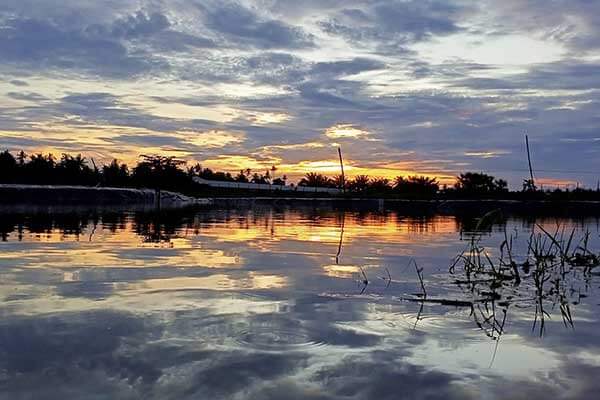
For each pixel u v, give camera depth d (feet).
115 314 11.27
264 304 12.64
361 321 11.32
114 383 7.59
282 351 9.10
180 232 33.19
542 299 14.51
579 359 9.09
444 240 32.17
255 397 7.23
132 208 69.97
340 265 20.07
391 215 72.28
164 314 11.37
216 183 163.73
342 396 7.34
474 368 8.55
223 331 10.20
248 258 21.21
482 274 18.79
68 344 9.20
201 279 15.80
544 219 67.41
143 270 17.19
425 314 12.21
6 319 10.71
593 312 12.92
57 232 30.42
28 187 80.43
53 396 7.14
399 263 21.15
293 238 31.42
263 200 131.95
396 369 8.38
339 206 116.98
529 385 7.87
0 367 8.11
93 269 17.17
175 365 8.30
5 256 19.98
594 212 96.63
